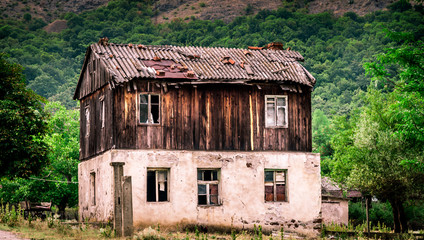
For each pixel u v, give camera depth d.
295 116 27.06
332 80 138.62
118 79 23.88
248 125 26.27
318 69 145.50
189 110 25.42
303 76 27.33
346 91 123.00
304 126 27.20
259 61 28.03
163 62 26.16
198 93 25.70
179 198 24.61
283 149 26.66
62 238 18.73
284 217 26.12
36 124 28.77
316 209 26.62
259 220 25.73
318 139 67.44
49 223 21.55
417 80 27.80
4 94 29.59
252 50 29.44
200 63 26.72
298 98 27.25
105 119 25.31
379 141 31.75
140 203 23.94
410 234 26.73
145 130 24.58
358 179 31.89
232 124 26.03
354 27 194.12
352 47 158.12
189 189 24.84
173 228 24.33
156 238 19.33
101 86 25.83
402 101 27.66
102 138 25.61
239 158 25.81
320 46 168.75
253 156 26.03
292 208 26.28
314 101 119.81
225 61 27.09
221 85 26.06
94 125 27.09
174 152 24.80
